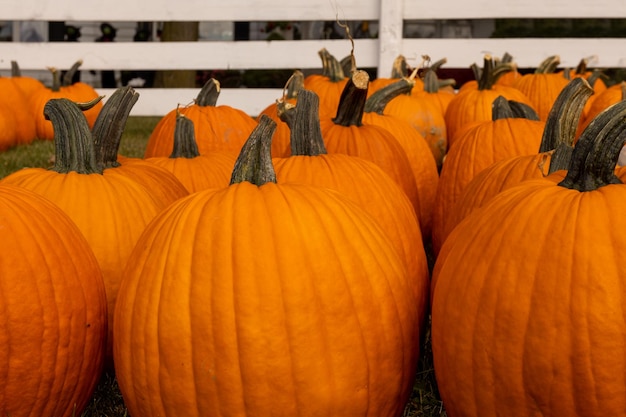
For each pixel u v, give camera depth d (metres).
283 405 1.79
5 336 1.90
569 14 8.64
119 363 1.96
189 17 9.40
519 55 8.72
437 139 5.20
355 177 2.61
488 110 5.21
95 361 2.17
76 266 2.10
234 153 3.86
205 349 1.79
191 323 1.81
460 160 3.58
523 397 1.79
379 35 8.68
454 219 2.90
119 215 2.48
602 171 1.91
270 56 9.35
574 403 1.73
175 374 1.82
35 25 20.52
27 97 8.77
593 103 5.12
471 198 2.82
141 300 1.89
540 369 1.75
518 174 2.71
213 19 9.37
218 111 4.45
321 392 1.80
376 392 1.89
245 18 9.34
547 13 8.63
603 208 1.80
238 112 4.59
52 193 2.46
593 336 1.69
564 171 2.24
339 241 1.91
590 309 1.70
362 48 8.98
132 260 1.99
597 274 1.71
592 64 8.65
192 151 3.57
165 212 2.03
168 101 9.70
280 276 1.80
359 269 1.90
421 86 6.43
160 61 9.59
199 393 1.81
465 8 8.69
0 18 9.48
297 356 1.78
